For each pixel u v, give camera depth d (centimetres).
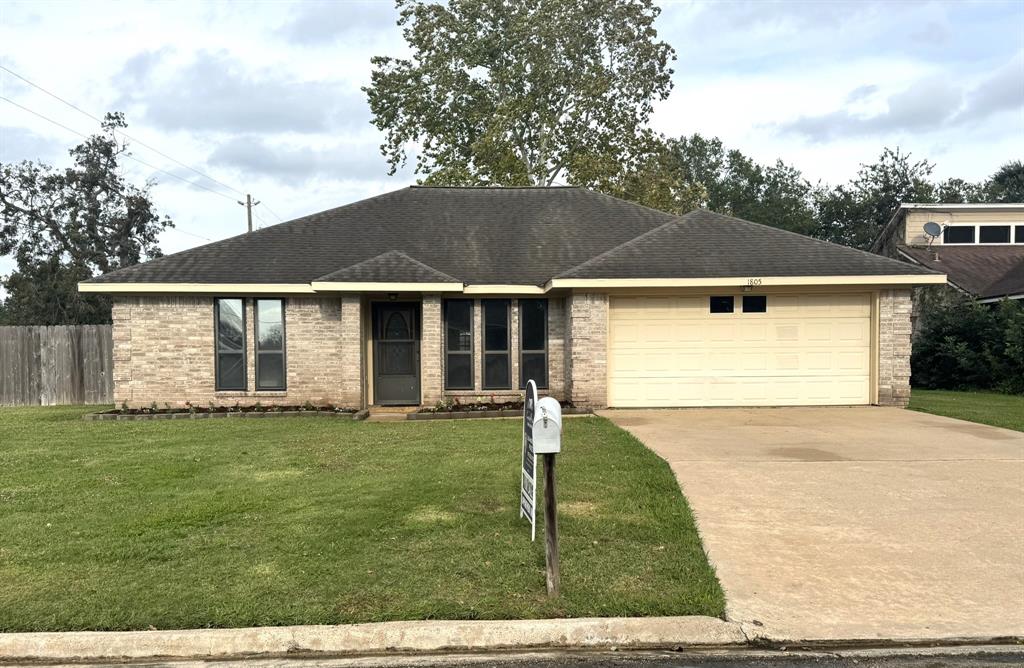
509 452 890
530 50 3125
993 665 376
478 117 3203
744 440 962
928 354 2031
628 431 1048
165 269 1430
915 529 570
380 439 1017
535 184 3247
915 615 424
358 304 1385
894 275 1290
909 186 4878
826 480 726
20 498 682
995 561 503
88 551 524
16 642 392
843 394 1355
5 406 1788
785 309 1352
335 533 559
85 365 1839
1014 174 4962
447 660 388
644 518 596
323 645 396
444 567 488
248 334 1430
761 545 536
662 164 3200
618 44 3281
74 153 3338
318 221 1661
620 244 1594
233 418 1316
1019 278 2102
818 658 386
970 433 1006
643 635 404
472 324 1459
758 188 5894
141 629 405
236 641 395
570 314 1379
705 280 1293
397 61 3378
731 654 393
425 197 1800
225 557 510
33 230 3222
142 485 734
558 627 405
